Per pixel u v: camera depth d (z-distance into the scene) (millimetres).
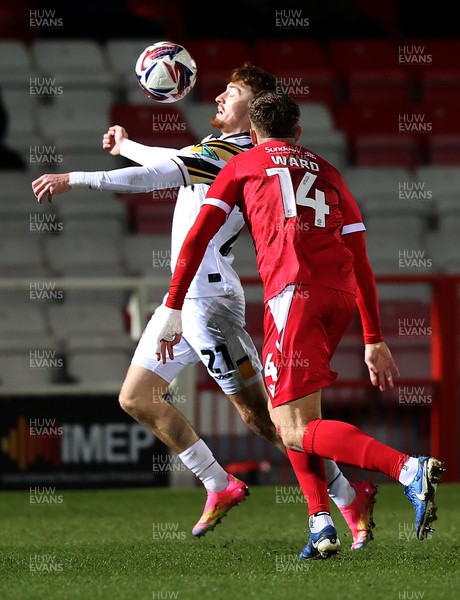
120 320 36875
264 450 31953
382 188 45125
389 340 36406
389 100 50656
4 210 41000
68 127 46500
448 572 13672
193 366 30750
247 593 12148
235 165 15156
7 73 48312
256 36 55406
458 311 31828
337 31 55531
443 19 56094
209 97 49406
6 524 22328
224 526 21406
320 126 48062
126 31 53062
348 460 13758
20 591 12578
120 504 26203
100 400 29797
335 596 11875
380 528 20562
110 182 16203
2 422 29406
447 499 26438
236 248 39969
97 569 14578
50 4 52938
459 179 45531
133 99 48281
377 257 40906
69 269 38938
